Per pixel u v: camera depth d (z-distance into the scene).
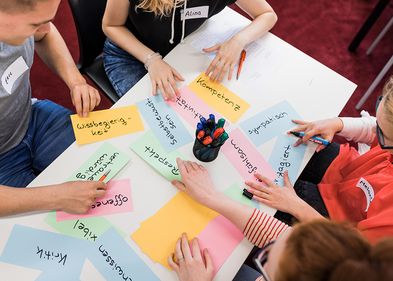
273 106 1.10
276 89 1.13
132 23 1.37
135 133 1.00
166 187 0.93
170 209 0.90
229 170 0.98
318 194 1.22
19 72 1.05
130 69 1.42
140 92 1.09
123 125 1.02
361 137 1.18
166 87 1.09
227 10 1.31
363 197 1.08
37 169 1.21
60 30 2.15
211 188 0.92
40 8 0.78
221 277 0.84
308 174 1.29
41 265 0.81
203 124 0.92
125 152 0.97
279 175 1.00
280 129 1.06
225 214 0.89
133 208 0.90
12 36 0.85
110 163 0.95
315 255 0.51
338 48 2.29
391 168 1.02
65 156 0.96
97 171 0.94
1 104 1.04
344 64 2.23
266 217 0.89
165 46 1.41
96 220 0.87
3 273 0.80
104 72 1.45
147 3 1.18
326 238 0.52
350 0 2.48
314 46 2.28
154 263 0.84
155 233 0.87
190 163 0.96
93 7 1.29
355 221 1.12
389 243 0.49
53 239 0.84
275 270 0.60
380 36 2.18
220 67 1.13
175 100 1.08
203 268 0.82
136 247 0.85
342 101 1.14
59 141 1.23
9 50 0.98
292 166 1.01
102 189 0.91
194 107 1.07
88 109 1.06
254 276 1.06
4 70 1.00
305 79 1.16
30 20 0.80
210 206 0.90
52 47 1.23
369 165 1.12
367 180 1.04
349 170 1.21
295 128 1.06
